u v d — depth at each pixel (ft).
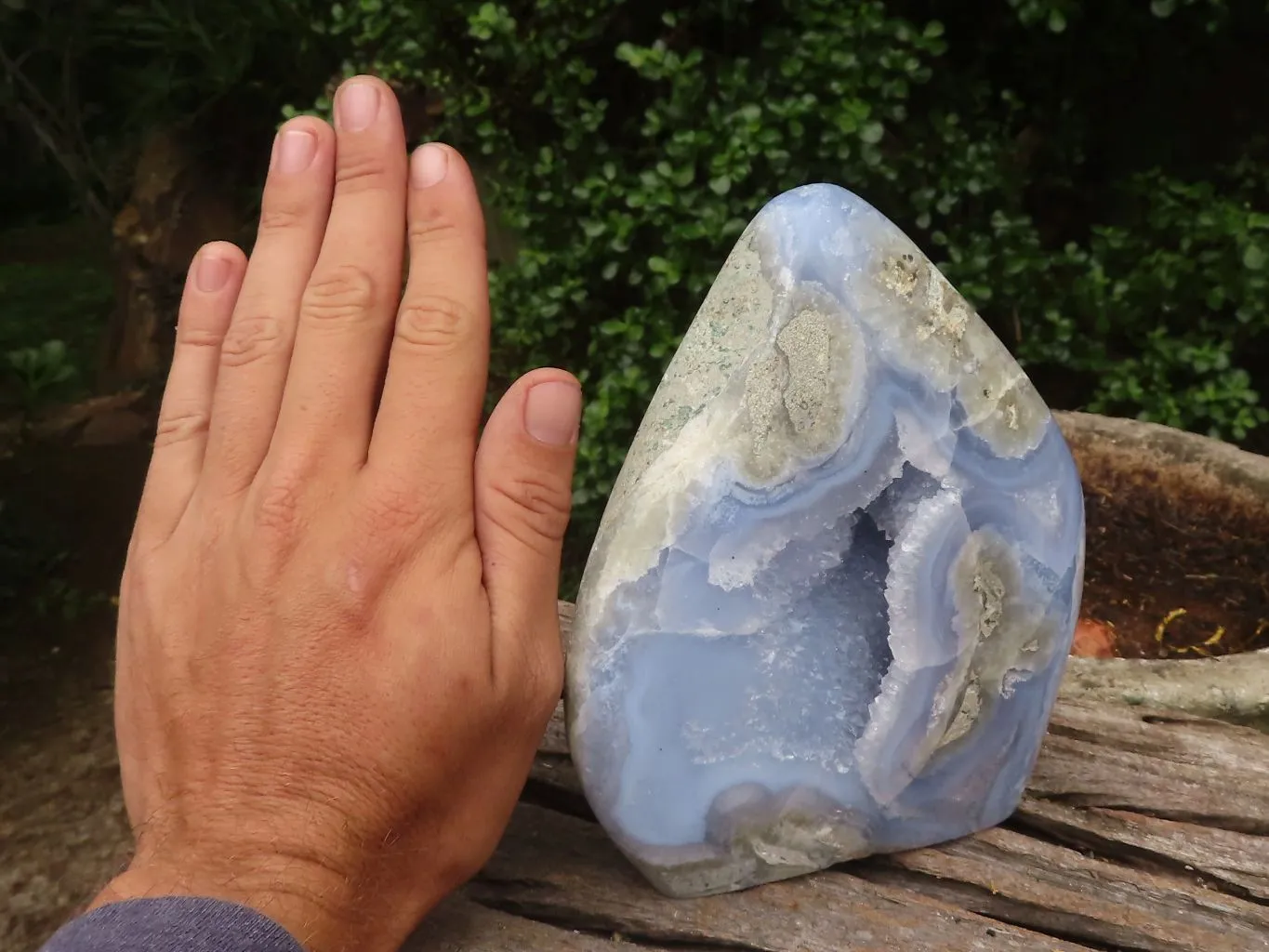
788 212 0.90
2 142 5.68
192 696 0.76
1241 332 2.68
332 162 0.91
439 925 0.94
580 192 2.62
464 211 0.88
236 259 0.95
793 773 0.94
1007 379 0.94
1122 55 2.97
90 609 2.93
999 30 2.96
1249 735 1.21
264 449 0.85
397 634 0.77
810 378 0.88
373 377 0.85
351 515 0.79
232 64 3.86
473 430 0.85
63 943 0.63
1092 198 3.17
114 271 4.43
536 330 2.75
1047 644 0.99
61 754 2.40
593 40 2.75
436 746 0.76
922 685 0.94
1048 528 0.96
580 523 2.58
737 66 2.52
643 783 0.91
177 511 0.87
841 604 0.92
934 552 0.92
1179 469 1.95
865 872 1.01
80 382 4.21
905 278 0.90
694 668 0.90
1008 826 1.08
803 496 0.89
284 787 0.73
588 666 0.88
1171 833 1.05
